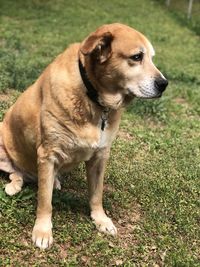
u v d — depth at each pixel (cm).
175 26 455
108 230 117
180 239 118
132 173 146
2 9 407
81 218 119
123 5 502
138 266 107
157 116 204
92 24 404
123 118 194
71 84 104
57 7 443
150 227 120
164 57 336
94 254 108
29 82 209
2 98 189
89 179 118
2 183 130
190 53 362
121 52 103
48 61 258
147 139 176
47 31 355
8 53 256
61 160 110
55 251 107
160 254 111
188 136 189
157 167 153
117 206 129
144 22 447
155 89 106
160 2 555
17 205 120
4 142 129
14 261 102
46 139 108
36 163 124
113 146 163
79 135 106
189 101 234
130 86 106
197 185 146
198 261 111
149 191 137
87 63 103
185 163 159
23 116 116
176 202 133
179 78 280
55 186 130
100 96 105
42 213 111
